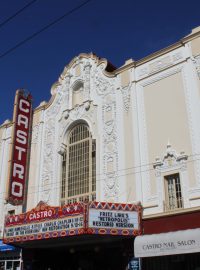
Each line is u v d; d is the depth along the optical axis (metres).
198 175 15.22
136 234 15.74
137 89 19.12
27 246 19.81
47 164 22.38
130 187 17.45
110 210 15.61
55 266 20.36
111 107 20.06
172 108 17.23
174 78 17.67
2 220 23.64
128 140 18.48
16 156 22.30
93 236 16.14
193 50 17.30
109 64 21.88
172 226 15.13
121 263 17.19
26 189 22.59
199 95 16.31
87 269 18.80
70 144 21.89
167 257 15.20
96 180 19.16
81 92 22.67
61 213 16.33
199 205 14.77
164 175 16.45
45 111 24.17
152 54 18.98
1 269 21.52
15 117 23.12
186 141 16.16
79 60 23.27
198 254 14.45
